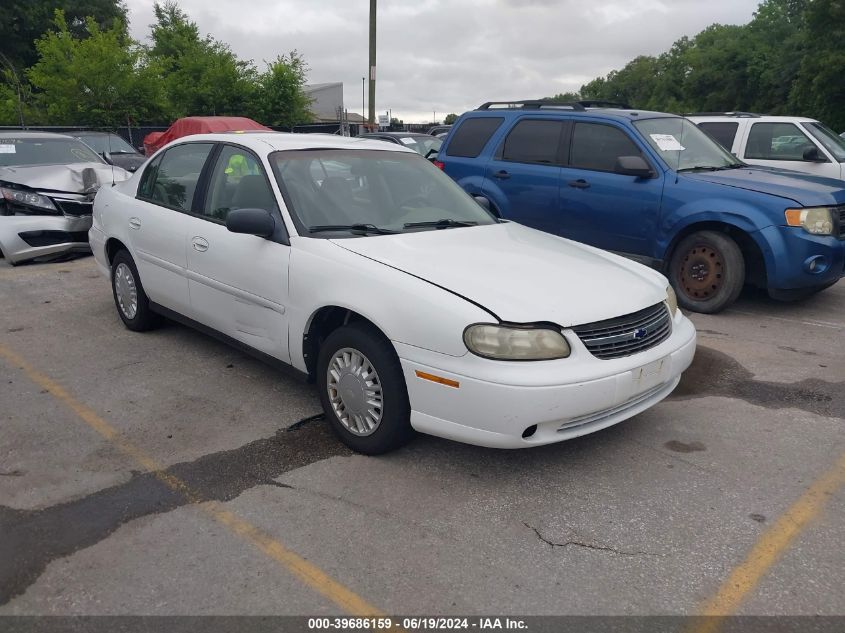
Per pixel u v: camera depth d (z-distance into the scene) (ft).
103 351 17.79
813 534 10.22
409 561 9.55
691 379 16.42
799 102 140.87
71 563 9.41
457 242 13.61
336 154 15.39
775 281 20.77
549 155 25.18
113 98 74.74
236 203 14.87
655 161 22.63
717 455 12.64
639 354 11.73
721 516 10.69
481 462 12.26
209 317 15.67
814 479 11.80
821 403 15.02
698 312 22.22
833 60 127.95
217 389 15.40
